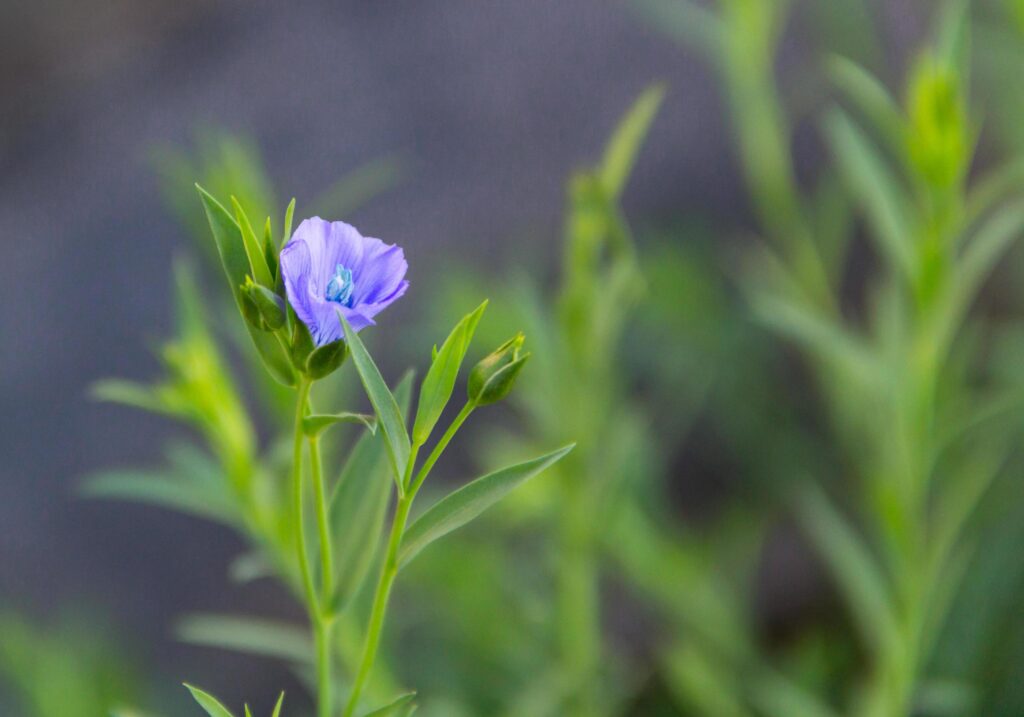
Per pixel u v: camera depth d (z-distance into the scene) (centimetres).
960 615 77
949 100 60
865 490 81
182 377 60
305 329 51
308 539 60
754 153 79
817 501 69
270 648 62
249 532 62
